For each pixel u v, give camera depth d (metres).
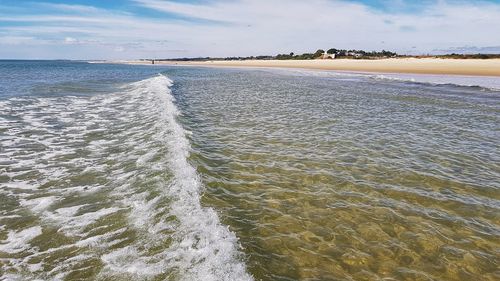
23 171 8.87
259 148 11.31
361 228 6.46
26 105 19.03
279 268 5.15
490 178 9.16
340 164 9.93
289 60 152.88
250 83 37.44
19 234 5.88
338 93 27.62
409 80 42.84
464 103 22.72
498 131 14.72
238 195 7.70
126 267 4.92
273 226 6.41
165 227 6.03
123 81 39.56
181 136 12.09
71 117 15.88
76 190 7.68
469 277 5.16
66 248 5.45
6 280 4.69
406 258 5.57
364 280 4.98
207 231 5.92
